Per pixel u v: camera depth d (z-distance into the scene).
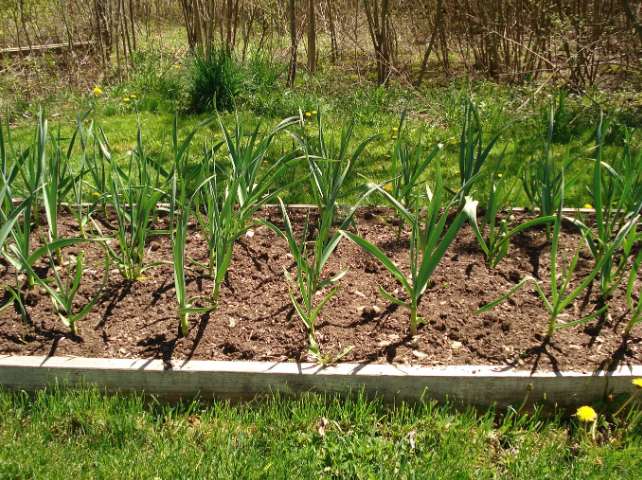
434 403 2.41
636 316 2.55
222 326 2.72
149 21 10.58
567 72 8.13
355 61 9.06
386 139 5.67
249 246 3.38
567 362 2.49
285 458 2.17
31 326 2.72
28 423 2.38
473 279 3.07
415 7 8.63
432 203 2.65
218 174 4.57
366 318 2.78
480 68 8.58
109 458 2.17
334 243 2.77
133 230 2.94
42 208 3.78
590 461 2.19
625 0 6.23
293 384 2.45
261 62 7.36
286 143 5.40
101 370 2.47
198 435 2.31
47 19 8.73
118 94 7.12
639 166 3.15
